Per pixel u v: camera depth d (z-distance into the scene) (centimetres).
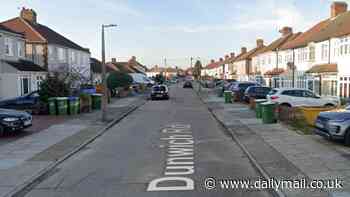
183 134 1443
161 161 983
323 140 1218
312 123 1500
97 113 2250
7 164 959
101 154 1093
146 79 8038
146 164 952
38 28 3994
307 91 2189
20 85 3086
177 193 718
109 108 2594
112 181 805
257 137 1312
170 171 879
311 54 3322
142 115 2186
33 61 3684
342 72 2700
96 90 3161
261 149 1101
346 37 2647
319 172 826
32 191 750
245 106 2675
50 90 2222
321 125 1186
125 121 1909
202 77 12131
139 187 758
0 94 2891
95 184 787
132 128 1641
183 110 2480
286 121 1661
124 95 4056
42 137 1382
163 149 1145
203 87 6969
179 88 6888
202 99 3572
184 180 803
